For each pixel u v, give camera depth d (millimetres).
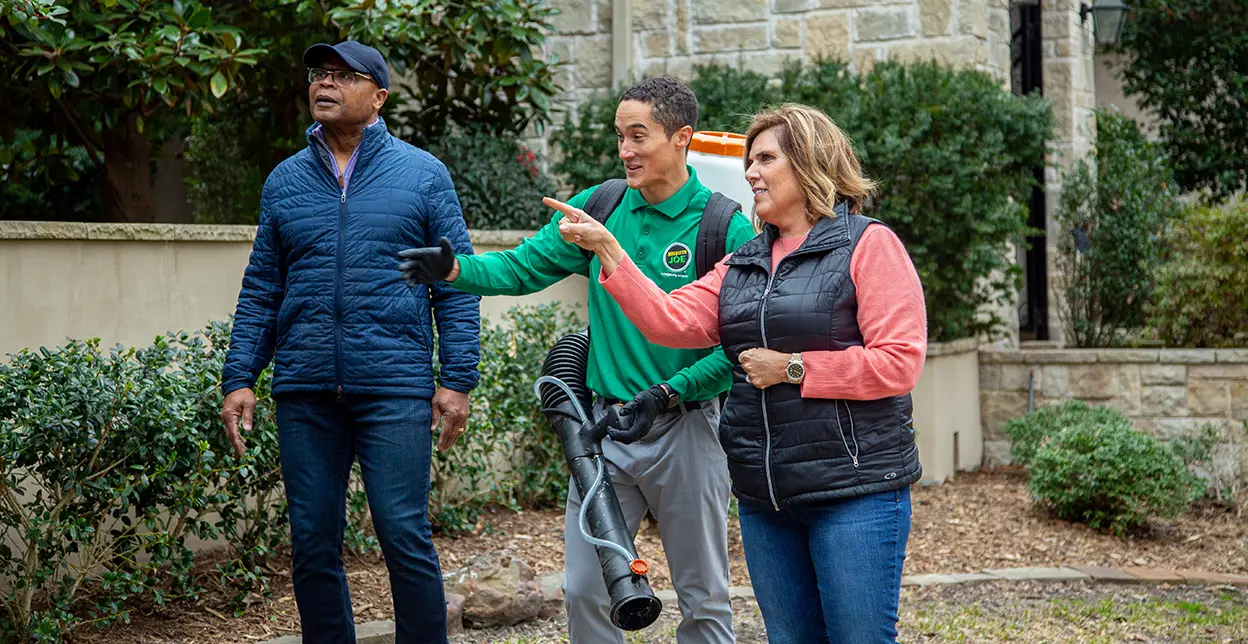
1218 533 7055
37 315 4852
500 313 7250
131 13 6570
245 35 7559
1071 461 6922
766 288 2945
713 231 3357
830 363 2811
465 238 3877
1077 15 9781
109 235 5102
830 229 2922
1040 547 6664
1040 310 10055
